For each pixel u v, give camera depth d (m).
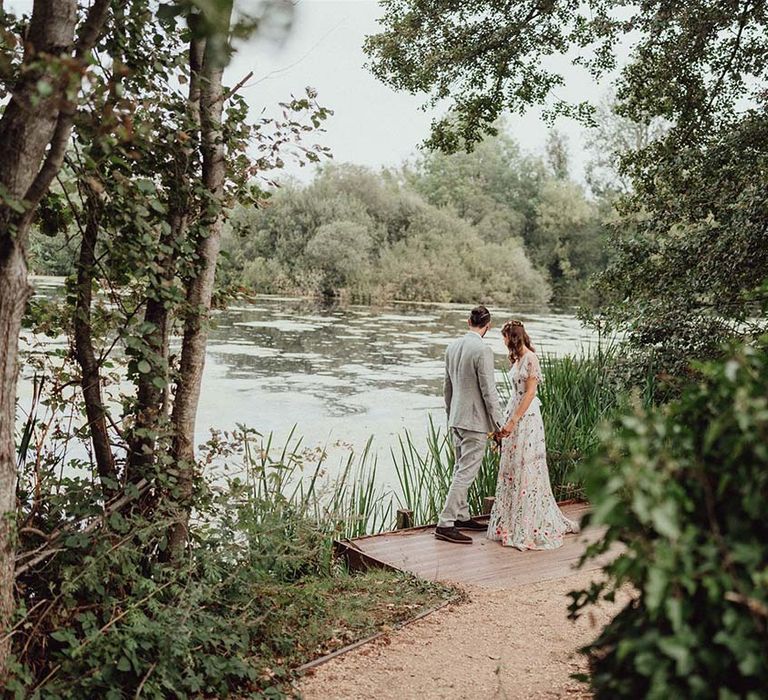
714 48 9.39
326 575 5.31
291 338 21.42
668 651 1.67
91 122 3.27
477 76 10.17
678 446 1.92
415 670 3.96
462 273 40.97
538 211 52.19
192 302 4.36
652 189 9.30
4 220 3.01
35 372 4.12
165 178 4.17
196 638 3.68
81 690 3.28
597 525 1.84
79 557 3.65
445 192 54.72
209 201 4.21
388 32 10.26
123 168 3.96
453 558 5.89
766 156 8.47
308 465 9.25
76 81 2.52
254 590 4.25
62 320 4.10
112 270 4.07
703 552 1.71
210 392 13.55
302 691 3.71
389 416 12.34
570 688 3.67
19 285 3.08
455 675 3.89
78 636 3.59
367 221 41.25
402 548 6.11
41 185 3.02
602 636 2.05
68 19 3.07
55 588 3.57
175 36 4.14
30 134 3.01
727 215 8.41
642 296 8.90
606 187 50.19
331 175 43.31
